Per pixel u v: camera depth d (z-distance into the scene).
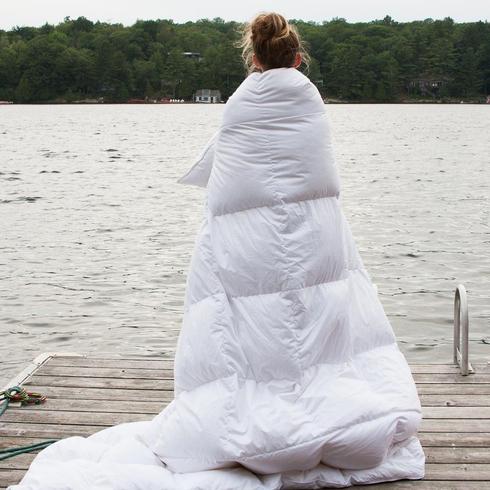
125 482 3.57
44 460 3.93
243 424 3.62
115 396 5.21
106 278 12.80
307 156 3.73
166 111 113.69
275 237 3.71
